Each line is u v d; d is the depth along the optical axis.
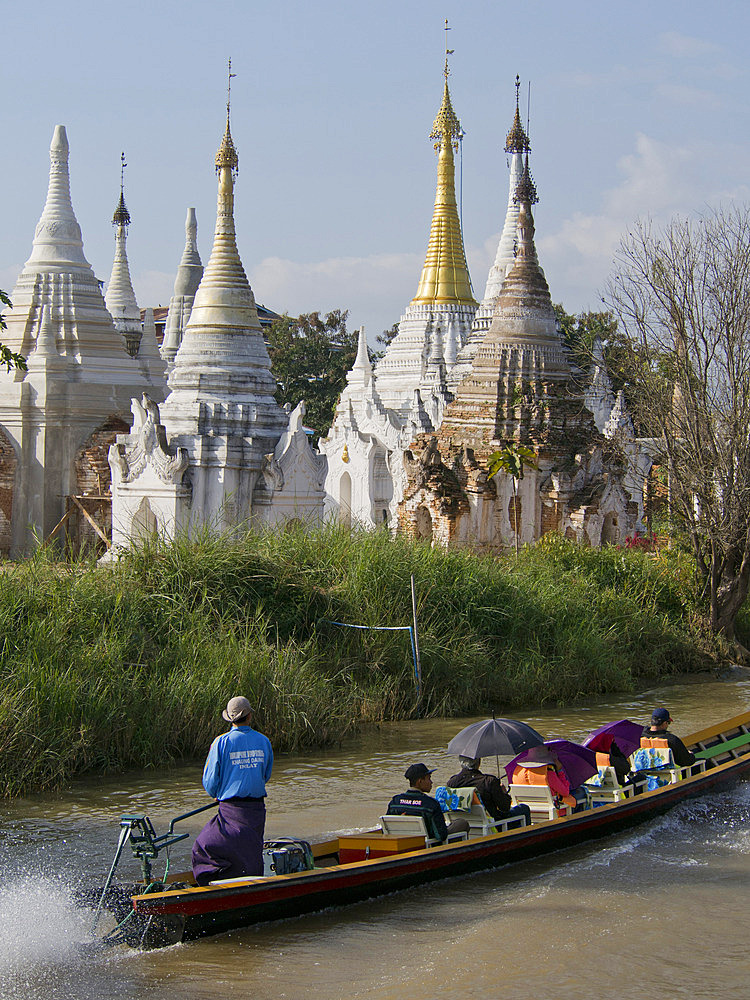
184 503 34.16
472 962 11.11
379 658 22.59
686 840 14.98
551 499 34.50
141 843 12.12
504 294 36.38
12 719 17.44
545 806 14.77
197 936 11.49
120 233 57.97
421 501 33.84
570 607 26.75
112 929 11.62
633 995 10.45
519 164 39.78
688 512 28.97
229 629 21.42
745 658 29.17
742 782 17.67
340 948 11.44
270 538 25.16
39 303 42.25
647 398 29.70
